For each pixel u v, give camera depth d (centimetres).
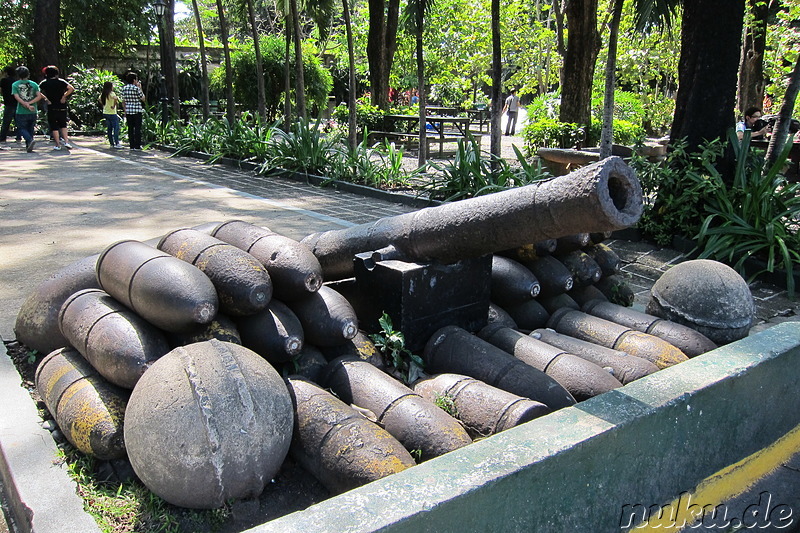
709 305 420
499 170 909
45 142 1805
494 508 202
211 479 235
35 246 668
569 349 371
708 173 715
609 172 260
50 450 291
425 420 282
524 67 2405
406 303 354
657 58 1950
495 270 416
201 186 1107
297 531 173
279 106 2228
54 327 353
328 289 355
